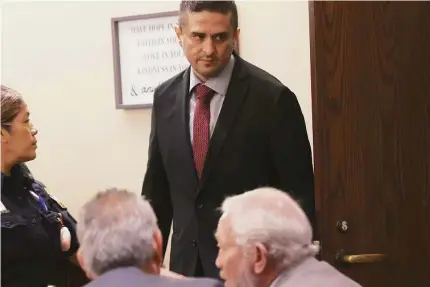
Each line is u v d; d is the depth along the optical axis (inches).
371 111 118.0
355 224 116.8
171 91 108.3
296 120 104.5
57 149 156.1
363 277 118.6
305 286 69.8
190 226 105.6
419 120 123.1
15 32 158.1
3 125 97.8
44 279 102.0
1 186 98.3
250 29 134.7
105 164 151.8
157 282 70.4
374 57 118.3
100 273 72.6
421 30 122.7
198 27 99.7
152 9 144.4
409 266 122.7
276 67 133.2
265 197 74.7
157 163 110.3
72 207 155.3
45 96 156.4
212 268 103.0
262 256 71.6
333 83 114.4
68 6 152.5
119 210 73.7
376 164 118.9
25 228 98.0
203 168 103.3
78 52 152.5
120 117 149.3
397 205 121.1
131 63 146.5
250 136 102.4
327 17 113.7
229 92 103.3
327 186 113.9
